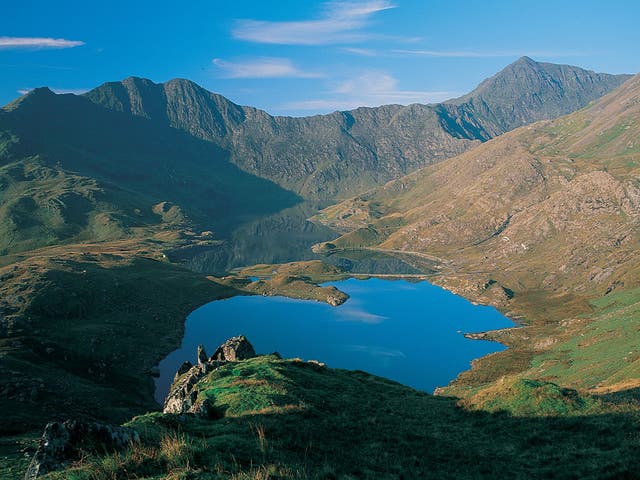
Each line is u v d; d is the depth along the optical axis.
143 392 155.12
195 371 71.50
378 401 54.53
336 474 25.25
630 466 27.84
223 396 45.06
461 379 168.62
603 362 117.69
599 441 35.56
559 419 42.62
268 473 21.62
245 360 70.50
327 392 54.25
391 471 29.09
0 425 90.19
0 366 125.00
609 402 46.78
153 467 21.36
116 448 23.42
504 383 52.28
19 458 39.28
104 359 172.62
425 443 38.03
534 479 29.61
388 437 38.19
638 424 37.41
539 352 181.25
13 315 181.88
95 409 118.75
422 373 184.00
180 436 26.91
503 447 37.53
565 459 32.53
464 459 34.12
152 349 198.62
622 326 150.38
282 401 43.53
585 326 187.38
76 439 22.75
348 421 41.50
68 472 20.05
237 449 26.61
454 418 48.53
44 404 110.56
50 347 158.50
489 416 46.81
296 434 33.84
